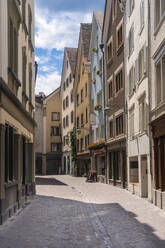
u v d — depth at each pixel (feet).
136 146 67.56
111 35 97.19
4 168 35.40
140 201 56.24
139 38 64.28
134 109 69.67
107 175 100.53
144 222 36.52
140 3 63.16
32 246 25.66
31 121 61.31
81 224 35.47
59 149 203.62
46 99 204.64
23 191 51.26
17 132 45.68
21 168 48.88
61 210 45.98
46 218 39.11
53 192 73.41
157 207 48.62
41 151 202.18
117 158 90.68
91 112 129.49
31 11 63.00
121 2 80.07
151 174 54.60
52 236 29.45
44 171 200.13
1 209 34.24
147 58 57.88
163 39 45.27
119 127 88.48
